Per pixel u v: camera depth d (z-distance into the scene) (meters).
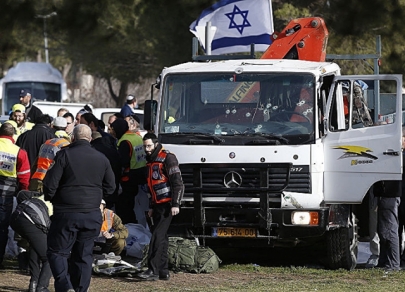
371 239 33.31
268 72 30.72
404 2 68.31
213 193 30.16
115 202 35.75
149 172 28.58
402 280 28.78
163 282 28.05
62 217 23.16
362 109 33.38
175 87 31.12
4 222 29.48
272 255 35.91
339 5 70.62
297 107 30.25
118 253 31.48
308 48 35.78
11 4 75.12
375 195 30.92
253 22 42.78
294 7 73.00
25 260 29.14
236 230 30.11
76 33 79.25
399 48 70.44
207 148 30.03
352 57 39.00
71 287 23.19
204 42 41.66
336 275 30.03
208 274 29.91
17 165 29.14
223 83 30.86
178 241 30.34
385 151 30.06
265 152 29.75
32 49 99.44
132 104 48.03
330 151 30.38
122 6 78.25
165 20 78.94
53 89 116.06
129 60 101.00
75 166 23.25
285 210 29.67
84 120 34.84
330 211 30.38
